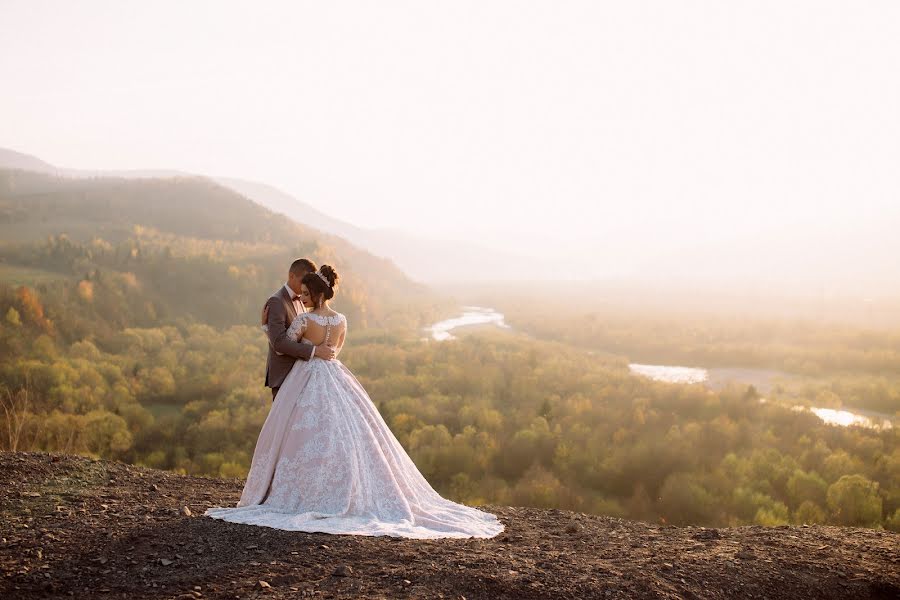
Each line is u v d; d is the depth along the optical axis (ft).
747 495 142.10
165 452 180.55
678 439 178.60
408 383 264.72
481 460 174.19
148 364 294.46
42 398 204.54
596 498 153.79
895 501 136.77
